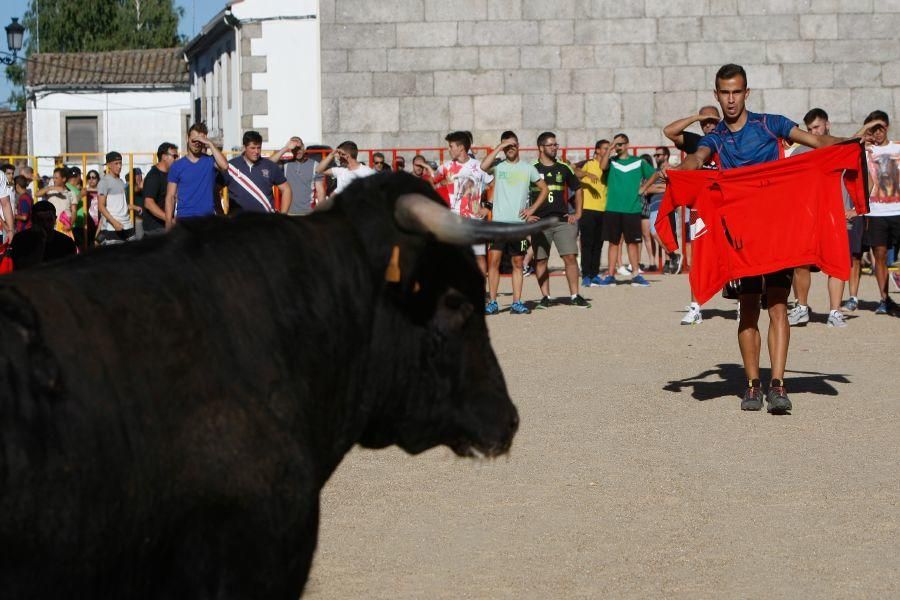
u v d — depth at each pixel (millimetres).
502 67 29219
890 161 16625
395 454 9344
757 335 10742
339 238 3865
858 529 7250
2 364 3023
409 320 3957
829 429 9906
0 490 2938
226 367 3459
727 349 14141
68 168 23047
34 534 2998
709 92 29203
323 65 29312
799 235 10180
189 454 3324
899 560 6680
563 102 29266
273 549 3457
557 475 8586
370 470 8836
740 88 10453
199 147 15289
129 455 3180
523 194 17703
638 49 29203
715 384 11945
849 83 29172
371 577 6441
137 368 3268
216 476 3357
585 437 9727
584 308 18375
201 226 3705
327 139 29438
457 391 4027
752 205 10266
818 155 10227
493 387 4078
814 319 16594
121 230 21188
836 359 13297
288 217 3871
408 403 4027
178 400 3328
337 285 3803
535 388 11867
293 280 3705
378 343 3924
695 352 13969
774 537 7117
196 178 15250
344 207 3951
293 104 29500
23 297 3172
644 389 11727
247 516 3412
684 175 10492
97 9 79188
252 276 3633
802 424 10102
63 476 3039
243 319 3553
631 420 10344
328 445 3834
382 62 29297
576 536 7164
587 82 29219
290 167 20625
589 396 11414
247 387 3482
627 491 8148
